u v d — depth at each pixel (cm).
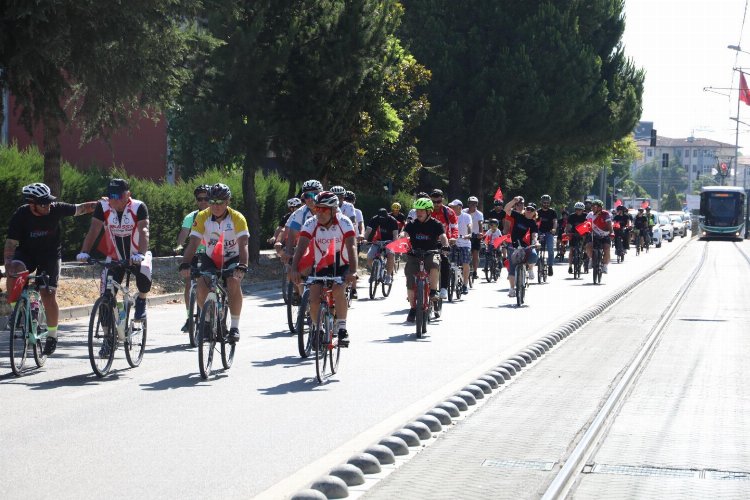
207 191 1764
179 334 1819
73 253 3117
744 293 3147
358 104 3653
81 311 2106
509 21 5981
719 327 2089
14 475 823
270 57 3281
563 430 1018
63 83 2052
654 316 2306
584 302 2614
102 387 1258
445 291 2131
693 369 1488
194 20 2231
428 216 1880
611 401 1190
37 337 1382
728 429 1051
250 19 3338
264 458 898
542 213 3556
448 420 1066
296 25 3344
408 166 5038
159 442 955
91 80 2052
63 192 3017
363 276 3522
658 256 5831
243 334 1856
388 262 2750
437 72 5891
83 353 1559
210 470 850
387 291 2797
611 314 2352
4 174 2791
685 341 1839
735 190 9306
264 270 3372
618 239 5069
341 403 1173
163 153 4962
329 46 3450
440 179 6938
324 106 3469
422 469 847
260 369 1430
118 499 758
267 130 3362
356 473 805
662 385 1334
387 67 3697
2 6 1858
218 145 4750
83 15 1927
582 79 6081
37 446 931
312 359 1535
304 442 965
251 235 3503
